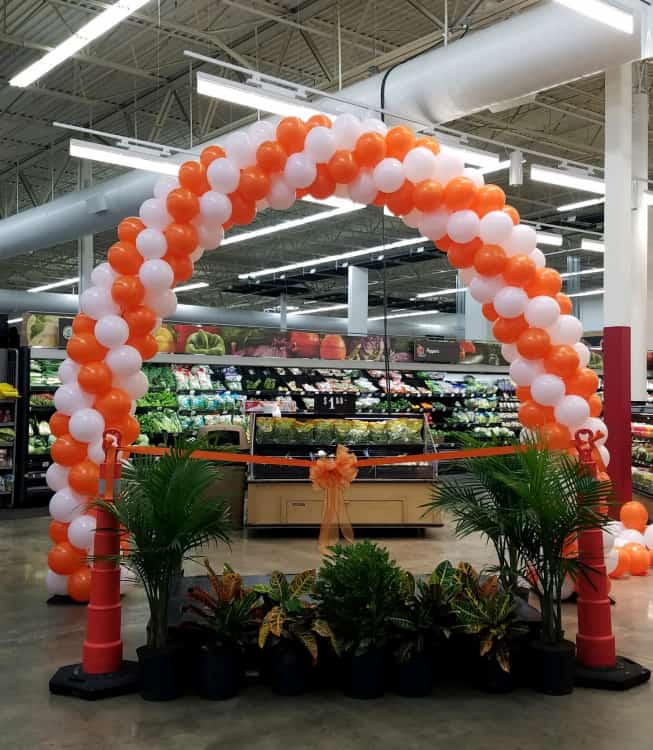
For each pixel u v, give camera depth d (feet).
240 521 29.45
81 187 44.93
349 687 13.09
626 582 21.39
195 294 97.60
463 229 17.48
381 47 35.58
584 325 88.69
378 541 27.43
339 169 17.03
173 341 38.70
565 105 42.55
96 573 13.78
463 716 12.31
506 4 29.55
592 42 20.17
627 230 24.62
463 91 23.70
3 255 45.42
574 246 69.26
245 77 37.45
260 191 17.35
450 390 48.21
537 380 18.51
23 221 42.29
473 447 16.70
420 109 25.08
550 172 29.01
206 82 21.71
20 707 12.64
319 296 83.10
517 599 14.93
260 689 13.38
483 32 23.24
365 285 63.62
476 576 14.58
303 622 13.35
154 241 17.75
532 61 21.59
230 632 13.08
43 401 34.96
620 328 24.57
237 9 31.83
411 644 13.07
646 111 32.63
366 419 29.96
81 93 38.68
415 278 84.12
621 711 12.52
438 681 13.80
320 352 43.50
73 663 14.78
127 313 18.54
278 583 14.40
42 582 21.18
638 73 32.81
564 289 89.04
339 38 30.04
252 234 45.16
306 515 27.94
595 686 13.51
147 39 34.24
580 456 14.76
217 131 40.37
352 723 12.03
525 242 18.01
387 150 17.53
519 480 13.62
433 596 13.61
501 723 12.05
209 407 39.86
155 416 38.19
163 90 40.37
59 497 18.84
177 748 11.18
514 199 53.47
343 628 13.25
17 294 67.41
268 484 27.89
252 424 29.40
